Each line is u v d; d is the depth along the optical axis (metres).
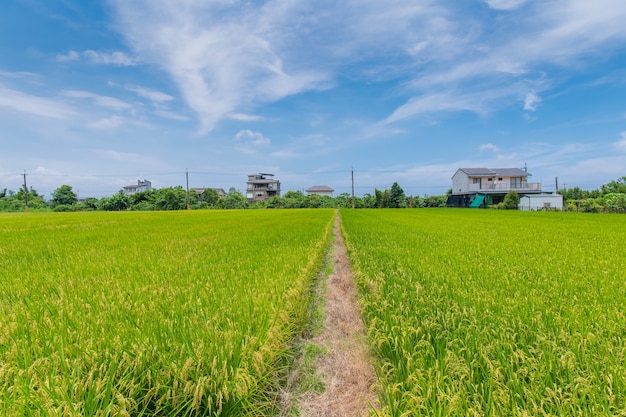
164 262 5.70
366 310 3.65
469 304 3.29
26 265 5.64
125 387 1.95
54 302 3.23
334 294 5.02
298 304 3.74
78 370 1.91
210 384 2.00
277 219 22.12
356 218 22.89
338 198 77.06
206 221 20.23
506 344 2.25
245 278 4.36
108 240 9.70
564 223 16.38
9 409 1.64
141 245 8.36
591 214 27.48
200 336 2.44
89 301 3.29
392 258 6.28
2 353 2.18
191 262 5.71
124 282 4.19
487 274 4.67
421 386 1.91
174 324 2.66
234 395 2.03
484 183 56.19
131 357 2.12
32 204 58.19
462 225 15.32
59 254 7.02
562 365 1.96
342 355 2.97
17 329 2.50
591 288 3.82
